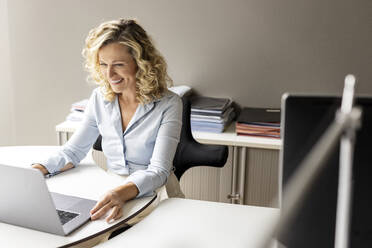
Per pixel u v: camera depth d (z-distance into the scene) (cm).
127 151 178
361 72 247
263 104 264
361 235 74
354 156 72
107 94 178
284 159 78
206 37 260
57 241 108
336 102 74
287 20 248
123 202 131
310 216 75
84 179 153
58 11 275
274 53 254
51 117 295
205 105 244
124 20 172
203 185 252
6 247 105
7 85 296
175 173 203
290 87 257
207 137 232
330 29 245
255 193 239
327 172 72
